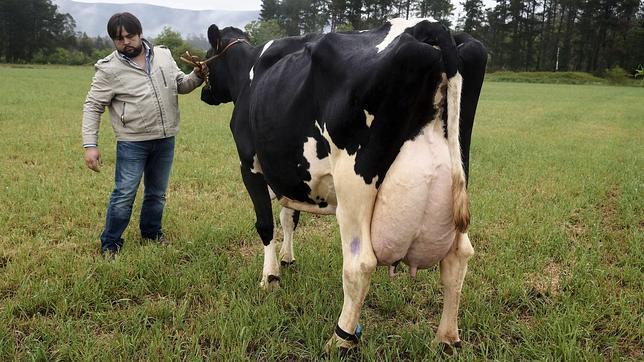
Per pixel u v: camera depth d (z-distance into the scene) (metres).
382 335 3.43
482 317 3.63
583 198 6.83
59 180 7.12
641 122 17.31
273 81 3.51
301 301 3.91
